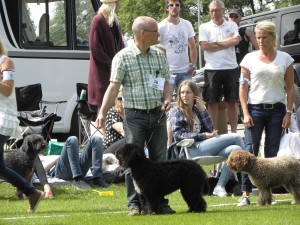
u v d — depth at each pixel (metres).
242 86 34.50
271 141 34.59
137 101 30.12
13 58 57.81
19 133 31.50
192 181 30.73
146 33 29.98
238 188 39.03
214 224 27.45
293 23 66.31
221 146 38.34
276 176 33.28
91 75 43.84
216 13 46.75
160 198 30.80
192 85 38.53
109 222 28.47
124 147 29.48
